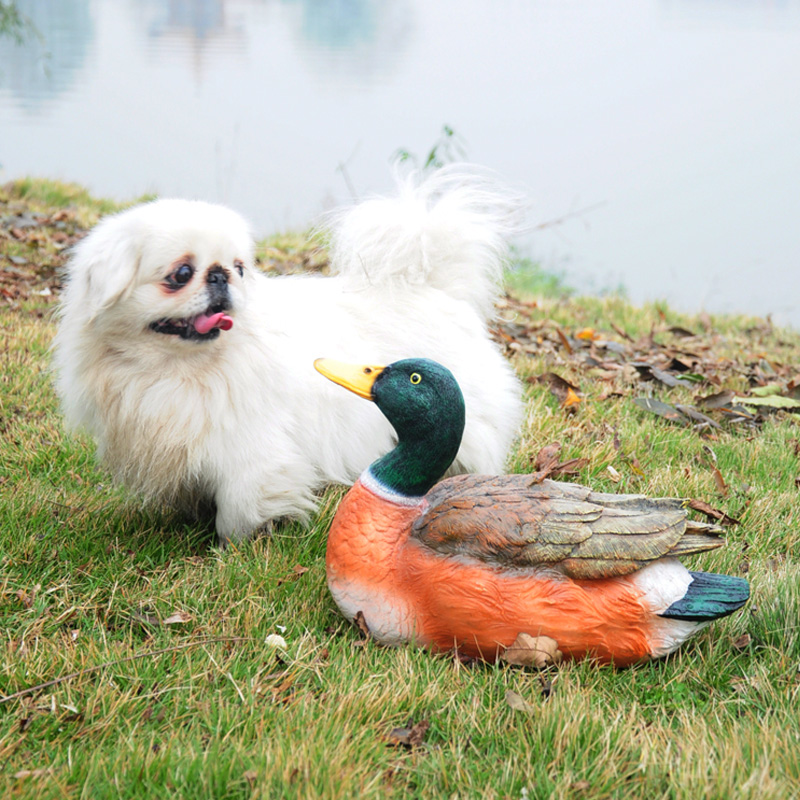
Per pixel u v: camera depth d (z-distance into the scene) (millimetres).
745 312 4059
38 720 1386
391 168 1974
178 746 1356
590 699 1408
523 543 1425
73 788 1322
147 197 4125
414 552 1446
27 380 1988
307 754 1345
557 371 2270
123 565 1587
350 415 1684
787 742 1368
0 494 1696
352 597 1463
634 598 1431
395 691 1418
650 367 2320
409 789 1352
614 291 4090
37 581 1555
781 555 1666
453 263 1780
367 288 1749
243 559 1591
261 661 1459
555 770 1355
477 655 1456
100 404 1586
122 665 1442
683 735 1390
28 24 4914
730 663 1474
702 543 1448
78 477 1757
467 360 1725
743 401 2139
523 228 2072
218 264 1534
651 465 1871
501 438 1753
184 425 1575
